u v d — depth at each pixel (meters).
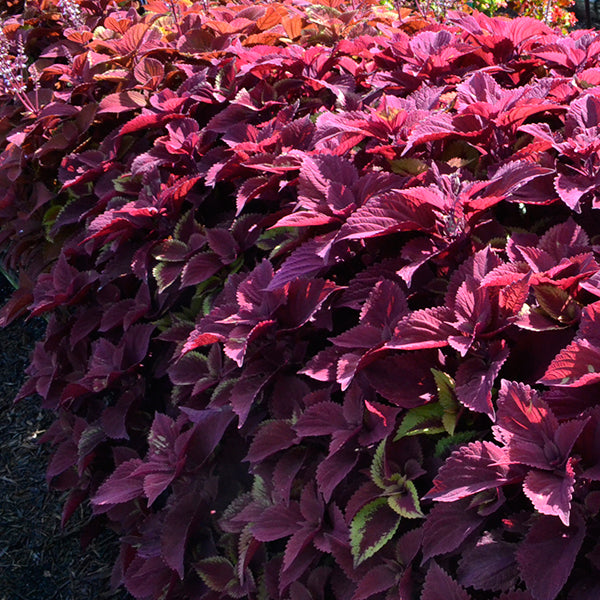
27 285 3.82
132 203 2.89
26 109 4.21
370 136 2.47
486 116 2.30
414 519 1.78
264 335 2.19
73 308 3.63
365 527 1.73
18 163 3.95
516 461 1.46
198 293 2.67
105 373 2.91
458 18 3.10
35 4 5.01
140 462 2.48
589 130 2.23
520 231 2.19
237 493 2.40
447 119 2.31
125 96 3.48
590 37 2.87
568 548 1.40
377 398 1.91
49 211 3.87
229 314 2.22
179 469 2.27
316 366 1.98
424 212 2.00
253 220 2.62
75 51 4.26
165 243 2.79
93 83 3.79
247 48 3.50
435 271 2.15
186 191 2.84
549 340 1.77
